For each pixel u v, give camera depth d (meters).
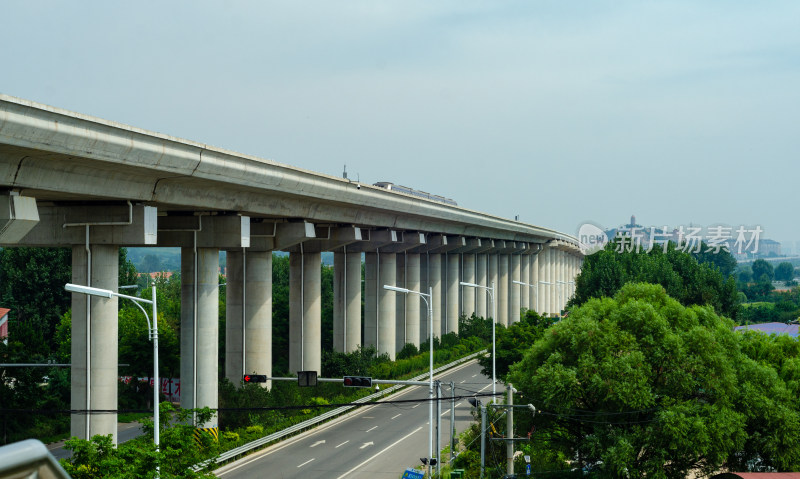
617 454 37.12
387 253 88.56
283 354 87.50
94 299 44.19
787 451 38.50
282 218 62.91
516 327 71.62
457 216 94.44
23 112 31.56
